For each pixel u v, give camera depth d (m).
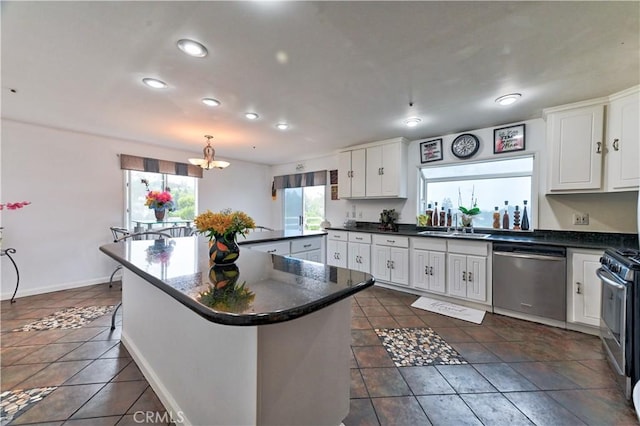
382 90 2.33
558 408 1.54
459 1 1.33
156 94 2.42
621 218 2.64
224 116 3.00
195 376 1.30
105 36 1.61
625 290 1.64
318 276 1.33
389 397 1.63
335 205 5.13
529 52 1.77
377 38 1.62
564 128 2.65
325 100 2.55
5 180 3.22
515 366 1.95
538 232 3.08
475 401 1.60
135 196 4.30
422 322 2.71
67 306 3.04
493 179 3.48
